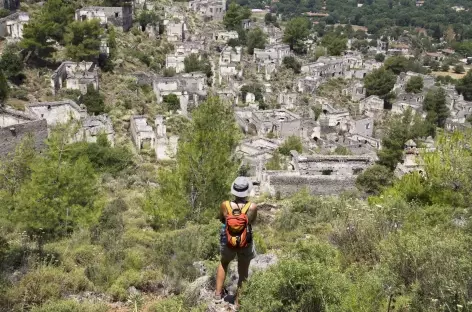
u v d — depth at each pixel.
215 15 157.12
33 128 42.56
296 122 86.81
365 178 37.72
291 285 10.48
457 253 12.27
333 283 10.71
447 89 135.88
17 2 93.44
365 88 123.81
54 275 13.84
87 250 17.05
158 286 14.27
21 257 15.59
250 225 11.43
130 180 40.25
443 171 24.66
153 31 114.00
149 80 89.31
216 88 103.31
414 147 41.44
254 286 10.75
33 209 19.06
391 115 114.56
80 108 58.84
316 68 130.62
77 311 12.02
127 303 13.16
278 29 183.62
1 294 12.43
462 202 23.14
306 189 34.47
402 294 11.48
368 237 16.09
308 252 13.34
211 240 17.03
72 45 79.19
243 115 89.81
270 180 37.34
